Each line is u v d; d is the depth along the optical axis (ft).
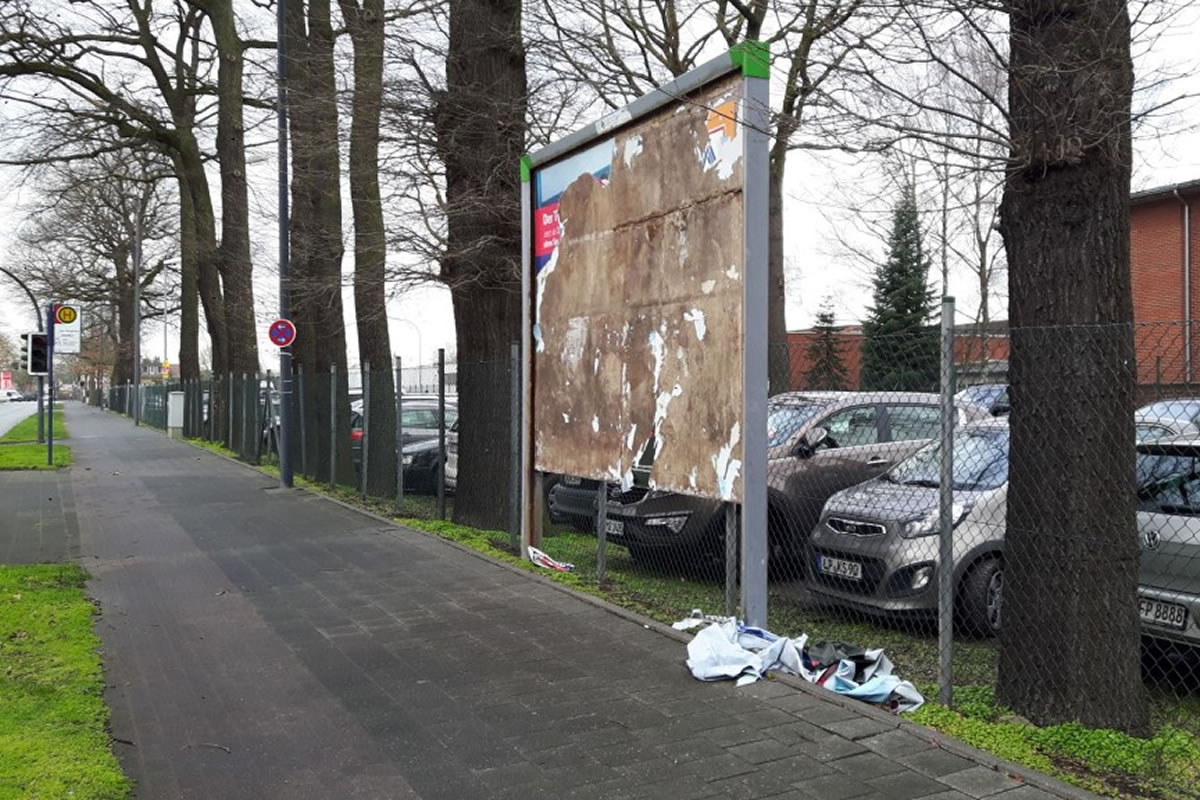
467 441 34.86
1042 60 14.12
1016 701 14.93
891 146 16.16
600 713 15.93
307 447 55.77
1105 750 13.42
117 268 157.38
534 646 20.01
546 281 28.02
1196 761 13.43
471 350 34.83
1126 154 14.29
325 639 20.77
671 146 21.67
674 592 25.09
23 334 84.33
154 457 73.77
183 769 13.88
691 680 17.62
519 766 13.82
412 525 35.73
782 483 25.29
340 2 42.93
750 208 18.86
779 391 26.84
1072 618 14.19
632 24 38.34
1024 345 14.71
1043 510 14.48
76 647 19.79
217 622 22.34
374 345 47.98
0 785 12.76
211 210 84.79
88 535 35.27
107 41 72.38
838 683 16.78
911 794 12.59
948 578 15.70
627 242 23.56
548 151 27.27
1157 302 90.58
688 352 21.02
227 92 73.77
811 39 18.11
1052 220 14.38
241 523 38.04
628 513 27.43
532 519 28.84
